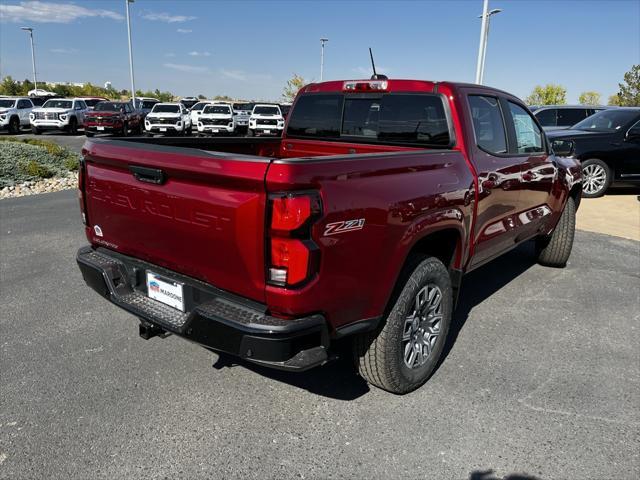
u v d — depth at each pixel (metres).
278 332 2.40
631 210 9.74
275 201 2.30
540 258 6.06
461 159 3.53
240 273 2.52
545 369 3.68
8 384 3.33
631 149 10.38
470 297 5.08
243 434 2.88
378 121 4.18
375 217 2.67
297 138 4.89
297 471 2.61
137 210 2.98
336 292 2.57
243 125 29.86
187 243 2.73
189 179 2.62
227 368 3.61
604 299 5.07
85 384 3.35
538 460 2.73
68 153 15.38
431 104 3.78
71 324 4.24
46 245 6.49
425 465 2.67
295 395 3.29
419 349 3.31
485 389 3.40
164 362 3.67
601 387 3.45
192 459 2.68
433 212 3.11
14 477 2.52
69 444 2.77
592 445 2.86
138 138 3.75
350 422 3.01
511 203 4.32
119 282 3.29
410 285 3.05
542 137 5.01
